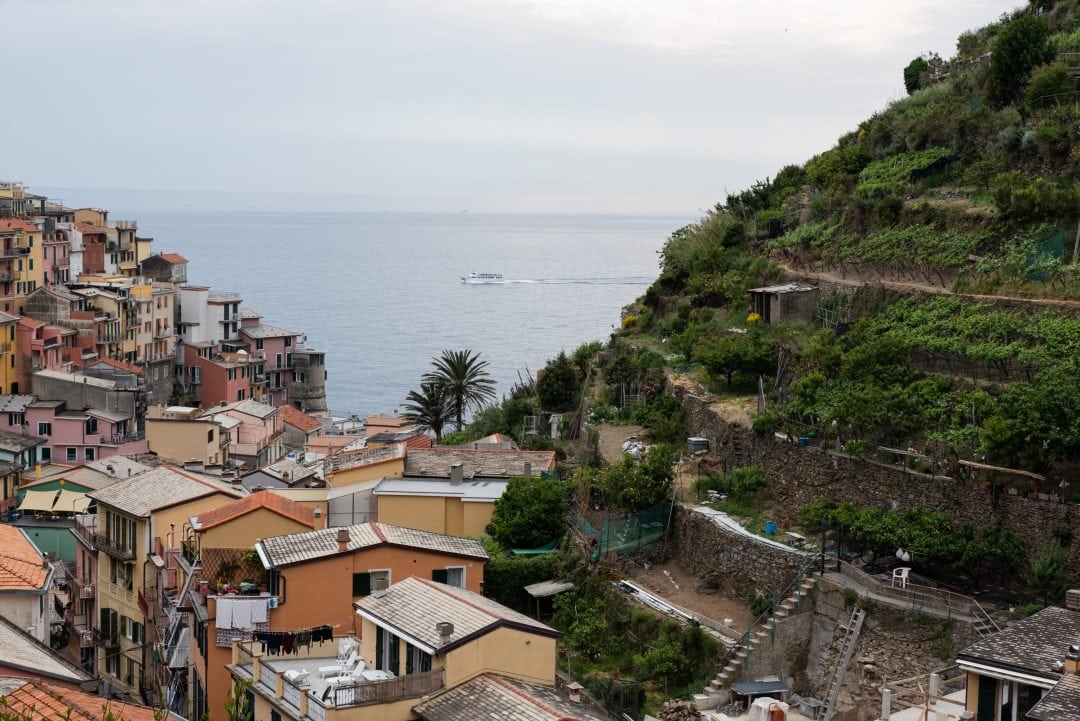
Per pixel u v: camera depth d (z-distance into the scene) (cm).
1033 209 7750
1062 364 6266
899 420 6462
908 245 8462
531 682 4888
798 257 9475
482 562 6350
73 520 10525
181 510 7600
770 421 7081
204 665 5878
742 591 6281
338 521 7469
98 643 8106
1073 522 5491
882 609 5541
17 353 16388
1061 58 9600
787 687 5591
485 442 8875
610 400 9106
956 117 9519
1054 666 4066
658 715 5469
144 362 18612
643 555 6850
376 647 5209
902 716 4884
